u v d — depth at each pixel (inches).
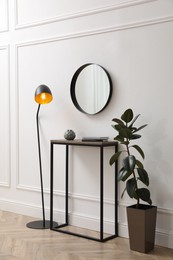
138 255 126.7
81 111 158.6
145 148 140.9
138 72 142.9
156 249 133.2
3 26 189.0
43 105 173.3
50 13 170.7
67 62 164.6
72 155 163.2
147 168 140.4
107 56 151.3
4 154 190.1
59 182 168.2
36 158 177.5
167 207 135.8
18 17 183.0
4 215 179.8
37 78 175.9
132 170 126.0
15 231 153.3
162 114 137.0
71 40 162.9
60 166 167.6
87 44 157.5
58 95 168.1
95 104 153.9
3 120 190.2
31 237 145.5
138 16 142.6
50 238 144.6
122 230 147.2
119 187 148.8
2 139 190.9
